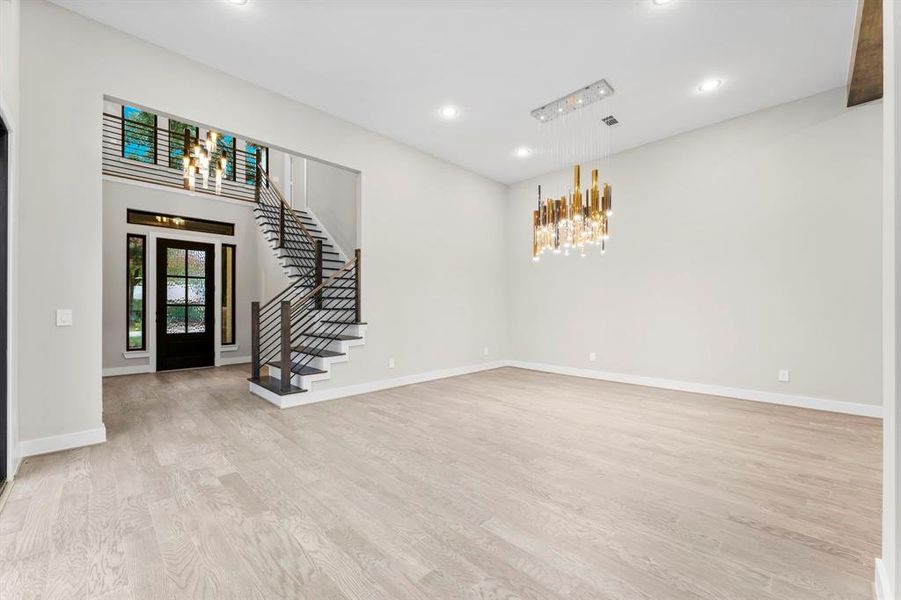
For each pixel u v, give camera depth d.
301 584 1.52
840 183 3.92
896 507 1.19
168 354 6.47
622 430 3.42
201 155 5.30
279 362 4.98
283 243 6.51
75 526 1.90
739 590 1.49
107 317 5.95
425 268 5.61
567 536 1.85
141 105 3.27
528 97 4.14
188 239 6.69
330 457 2.79
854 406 3.83
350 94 4.10
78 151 2.97
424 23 3.07
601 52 3.40
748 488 2.34
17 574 1.56
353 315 5.32
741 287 4.49
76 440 2.92
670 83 3.87
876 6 2.49
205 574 1.58
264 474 2.50
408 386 5.24
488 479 2.45
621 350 5.51
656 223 5.16
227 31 3.18
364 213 4.88
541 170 6.33
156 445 2.99
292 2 2.86
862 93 3.62
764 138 4.35
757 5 2.84
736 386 4.52
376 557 1.69
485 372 6.34
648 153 5.25
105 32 3.10
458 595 1.46
